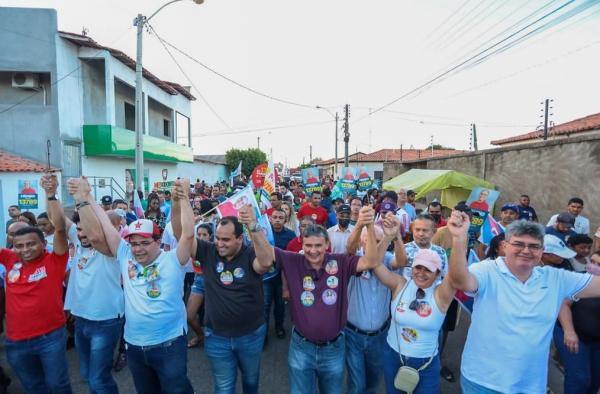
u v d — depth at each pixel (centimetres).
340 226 471
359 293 332
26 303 320
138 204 816
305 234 302
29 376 335
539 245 235
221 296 316
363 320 331
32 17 1408
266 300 504
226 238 309
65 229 343
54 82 1429
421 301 288
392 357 300
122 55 1650
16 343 323
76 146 1556
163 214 876
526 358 239
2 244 1020
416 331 286
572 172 890
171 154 2353
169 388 313
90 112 1656
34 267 326
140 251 301
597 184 818
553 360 464
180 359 314
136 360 311
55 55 1425
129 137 1759
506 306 244
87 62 1631
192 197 1420
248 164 4688
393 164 2400
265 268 309
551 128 1778
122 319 357
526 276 247
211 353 321
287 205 701
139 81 1193
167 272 308
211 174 3903
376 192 1127
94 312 341
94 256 348
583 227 641
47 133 1441
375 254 299
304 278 308
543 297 241
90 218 318
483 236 552
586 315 306
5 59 1402
